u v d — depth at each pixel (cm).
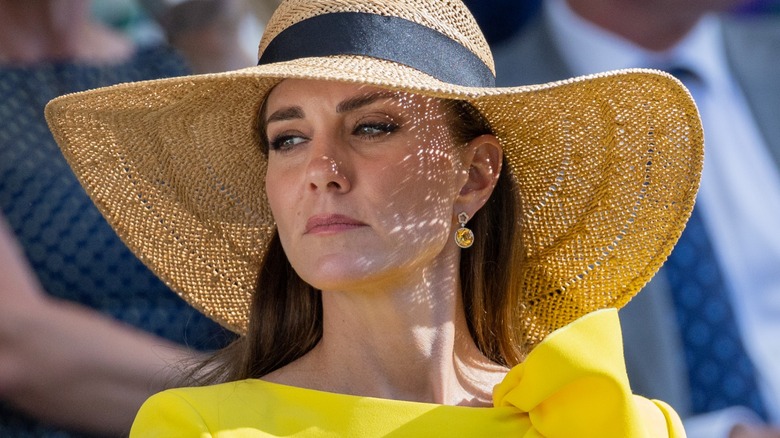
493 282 1212
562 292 1246
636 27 1828
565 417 1060
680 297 1716
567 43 1833
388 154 1076
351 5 1083
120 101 1142
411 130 1091
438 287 1130
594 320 1059
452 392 1132
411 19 1088
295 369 1131
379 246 1066
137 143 1197
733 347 1702
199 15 1736
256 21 1817
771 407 1702
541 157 1205
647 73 1097
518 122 1172
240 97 1149
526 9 1833
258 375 1184
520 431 1074
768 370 1722
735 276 1762
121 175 1216
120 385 1419
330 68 1034
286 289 1197
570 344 1044
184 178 1217
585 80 1071
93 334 1420
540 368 1045
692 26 1852
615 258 1225
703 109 1833
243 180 1217
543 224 1234
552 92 1123
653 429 1137
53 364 1392
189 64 1689
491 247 1215
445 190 1116
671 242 1206
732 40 1880
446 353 1124
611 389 1045
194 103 1153
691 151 1169
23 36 1547
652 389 1672
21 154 1473
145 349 1442
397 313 1101
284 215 1090
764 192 1816
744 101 1859
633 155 1185
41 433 1391
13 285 1400
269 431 1042
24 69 1526
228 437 1026
